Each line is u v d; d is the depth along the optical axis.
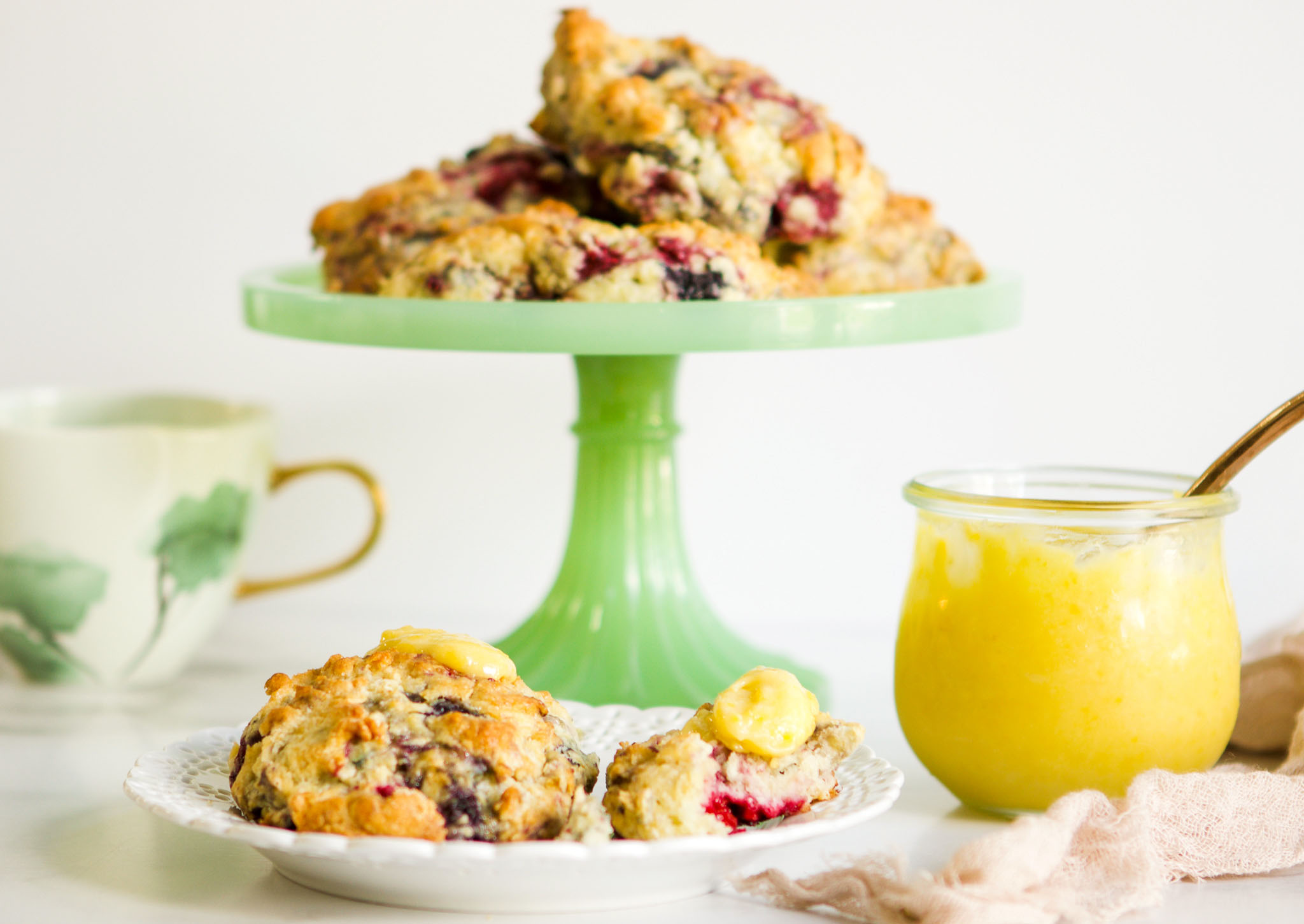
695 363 1.01
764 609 1.03
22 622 0.85
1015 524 0.69
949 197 1.00
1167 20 0.97
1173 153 0.98
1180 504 0.69
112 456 0.84
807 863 0.69
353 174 1.02
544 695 0.68
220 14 1.01
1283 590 0.99
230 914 0.66
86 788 0.76
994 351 1.00
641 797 0.65
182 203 1.03
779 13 0.99
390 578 1.04
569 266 0.76
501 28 1.01
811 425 1.01
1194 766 0.70
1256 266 0.98
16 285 1.04
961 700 0.70
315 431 1.04
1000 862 0.65
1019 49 0.98
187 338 1.03
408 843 0.62
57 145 1.02
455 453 1.03
